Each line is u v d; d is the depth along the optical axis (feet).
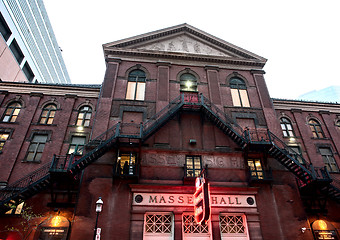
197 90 63.41
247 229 45.01
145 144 51.62
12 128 56.03
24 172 50.16
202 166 50.47
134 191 45.65
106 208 43.55
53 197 46.73
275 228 45.39
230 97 63.87
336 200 49.62
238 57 72.95
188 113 57.98
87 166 47.16
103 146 44.29
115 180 46.73
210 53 73.87
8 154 52.06
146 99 59.47
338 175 59.72
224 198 47.26
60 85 63.82
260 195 48.57
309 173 45.62
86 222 41.96
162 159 50.11
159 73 64.44
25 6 133.59
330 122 70.38
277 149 48.42
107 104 56.70
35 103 60.90
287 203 48.32
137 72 65.16
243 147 50.90
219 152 52.26
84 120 59.11
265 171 51.21
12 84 62.95
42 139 55.57
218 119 53.16
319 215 52.24
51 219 44.83
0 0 107.14
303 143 64.59
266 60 72.38
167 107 57.93
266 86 67.67
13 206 41.04
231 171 50.62
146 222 44.70
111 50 67.05
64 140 55.26
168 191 46.29
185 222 45.55
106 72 62.59
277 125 60.18
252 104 63.67
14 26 118.83
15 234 43.39
